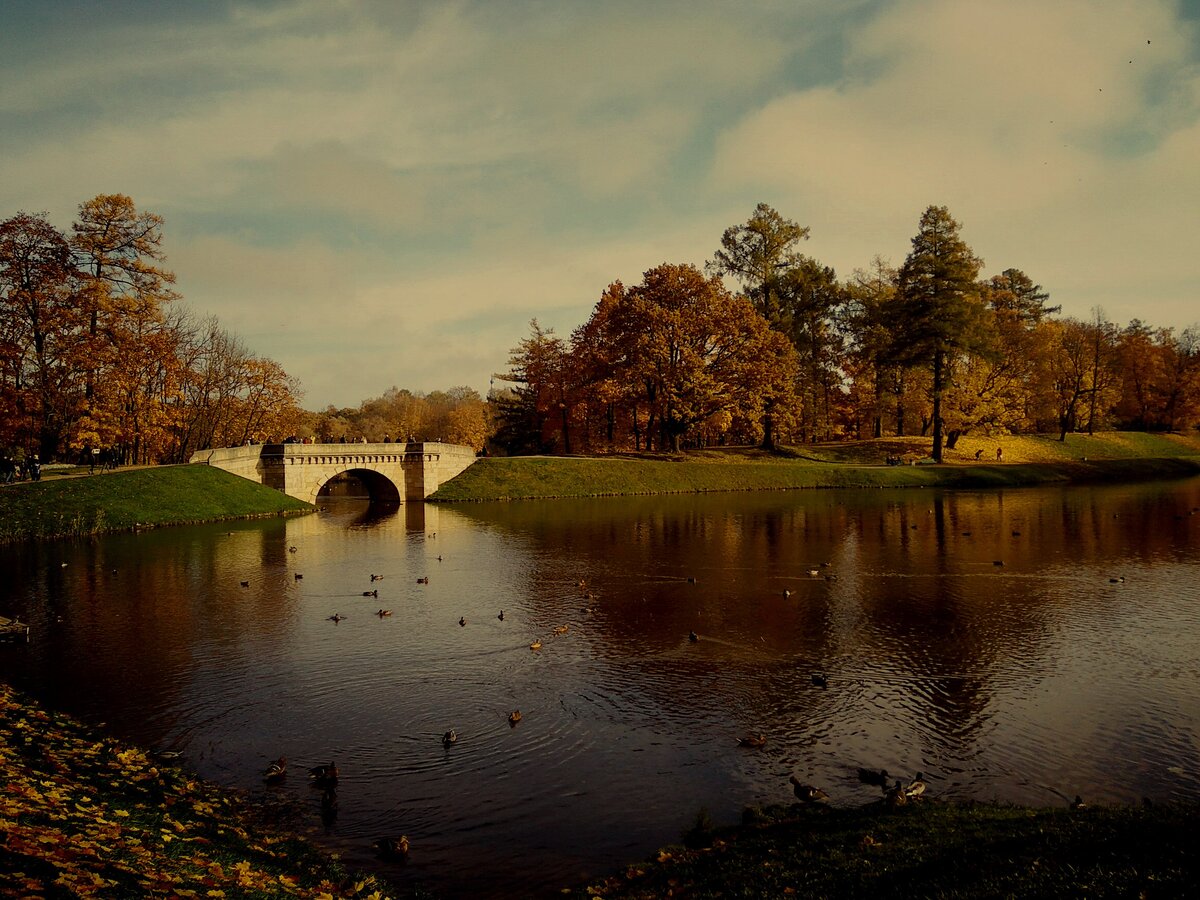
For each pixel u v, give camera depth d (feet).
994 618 103.35
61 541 169.99
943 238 290.56
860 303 346.74
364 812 56.03
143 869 39.45
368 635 99.45
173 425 241.55
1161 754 63.46
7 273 194.90
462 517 218.59
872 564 139.74
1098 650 89.76
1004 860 39.52
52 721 70.03
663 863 47.85
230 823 52.80
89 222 211.00
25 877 33.71
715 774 61.26
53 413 203.82
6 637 96.22
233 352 306.76
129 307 210.18
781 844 47.19
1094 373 368.89
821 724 70.38
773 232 318.04
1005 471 291.58
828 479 283.38
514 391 382.42
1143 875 34.86
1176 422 401.08
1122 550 148.97
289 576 135.44
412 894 45.83
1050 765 61.72
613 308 303.27
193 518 200.54
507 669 86.07
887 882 39.52
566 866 49.01
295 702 77.25
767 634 97.86
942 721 70.69
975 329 291.99
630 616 107.04
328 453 251.19
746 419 302.45
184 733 70.08
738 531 181.27
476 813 55.83
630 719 72.08
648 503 243.60
